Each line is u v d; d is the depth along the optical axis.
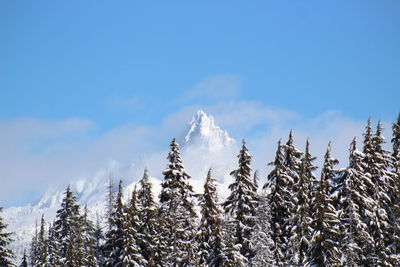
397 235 67.44
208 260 69.06
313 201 59.41
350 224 63.03
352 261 59.72
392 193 71.38
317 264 58.25
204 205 70.25
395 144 74.69
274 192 73.06
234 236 72.06
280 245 71.56
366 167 68.38
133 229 73.19
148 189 79.62
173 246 73.75
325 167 69.25
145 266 73.56
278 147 74.25
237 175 73.62
